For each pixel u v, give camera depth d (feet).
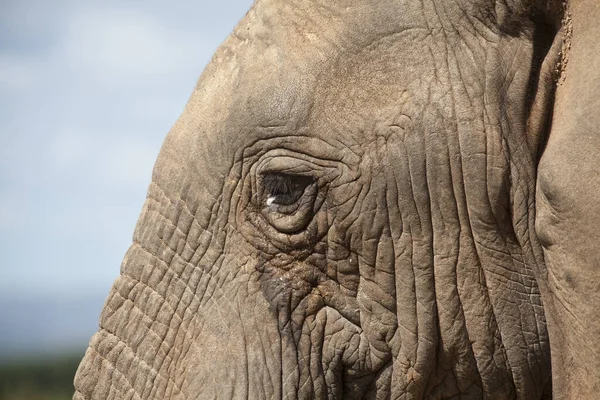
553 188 19.85
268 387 23.16
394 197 22.62
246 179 23.50
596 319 19.67
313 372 23.34
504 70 22.06
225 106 23.70
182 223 24.07
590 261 19.54
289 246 23.35
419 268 22.79
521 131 22.00
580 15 20.42
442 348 23.04
